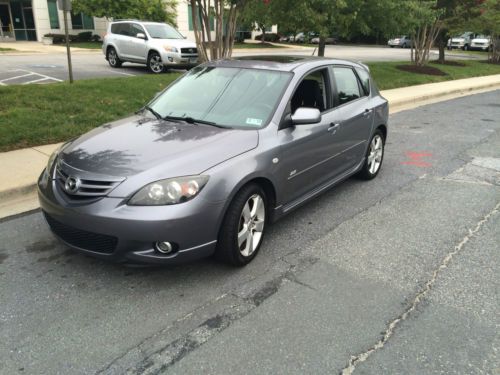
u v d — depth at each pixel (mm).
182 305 3219
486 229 4641
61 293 3326
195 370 2609
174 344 2822
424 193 5715
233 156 3531
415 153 7766
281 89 4270
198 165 3338
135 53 15359
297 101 4406
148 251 3174
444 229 4625
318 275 3676
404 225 4711
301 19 14258
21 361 2645
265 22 15273
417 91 15242
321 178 4832
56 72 14461
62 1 9898
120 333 2908
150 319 3057
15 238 4168
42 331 2910
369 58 29484
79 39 32656
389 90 15422
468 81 19141
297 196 4430
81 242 3346
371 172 6176
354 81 5652
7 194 5051
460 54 38875
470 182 6195
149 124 4094
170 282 3500
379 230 4570
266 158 3752
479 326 3066
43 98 8766
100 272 3609
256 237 3865
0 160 6008
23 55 21984
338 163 5133
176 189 3158
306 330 2984
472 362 2725
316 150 4520
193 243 3266
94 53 24203
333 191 5730
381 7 15281
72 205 3254
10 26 32375
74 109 8398
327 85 4922
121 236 3121
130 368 2611
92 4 28328
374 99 5992
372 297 3381
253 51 32500
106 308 3162
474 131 9672
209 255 3473
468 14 20062
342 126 4984
